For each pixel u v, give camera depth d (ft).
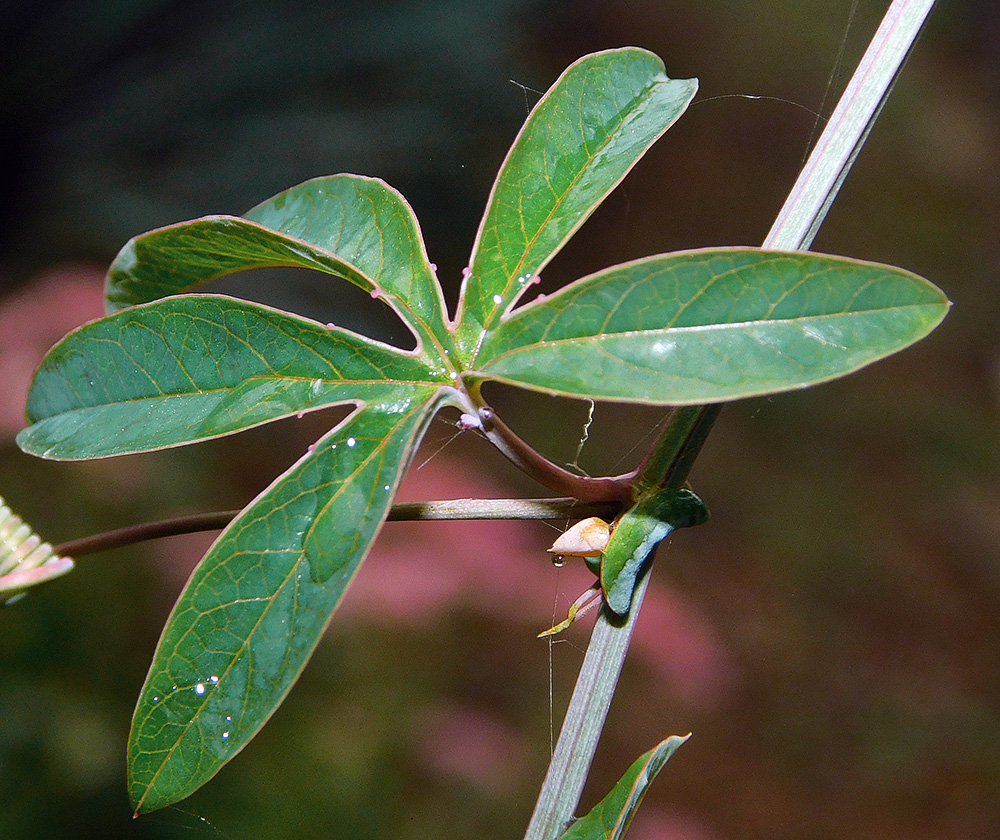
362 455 1.29
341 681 3.99
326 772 3.71
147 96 5.18
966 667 5.45
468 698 4.08
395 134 5.12
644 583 1.34
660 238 6.68
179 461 4.42
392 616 4.09
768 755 4.91
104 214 4.98
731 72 7.27
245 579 1.27
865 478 6.39
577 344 1.27
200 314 1.34
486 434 1.31
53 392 1.35
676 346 1.25
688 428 1.33
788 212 1.37
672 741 1.35
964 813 4.79
